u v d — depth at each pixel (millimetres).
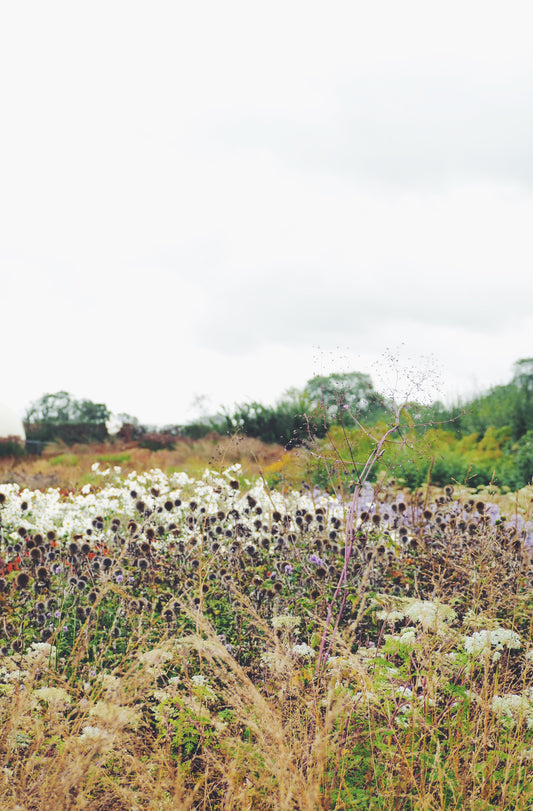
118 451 17375
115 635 3807
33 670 2760
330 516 5422
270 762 2311
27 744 2564
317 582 3994
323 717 2719
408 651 3092
